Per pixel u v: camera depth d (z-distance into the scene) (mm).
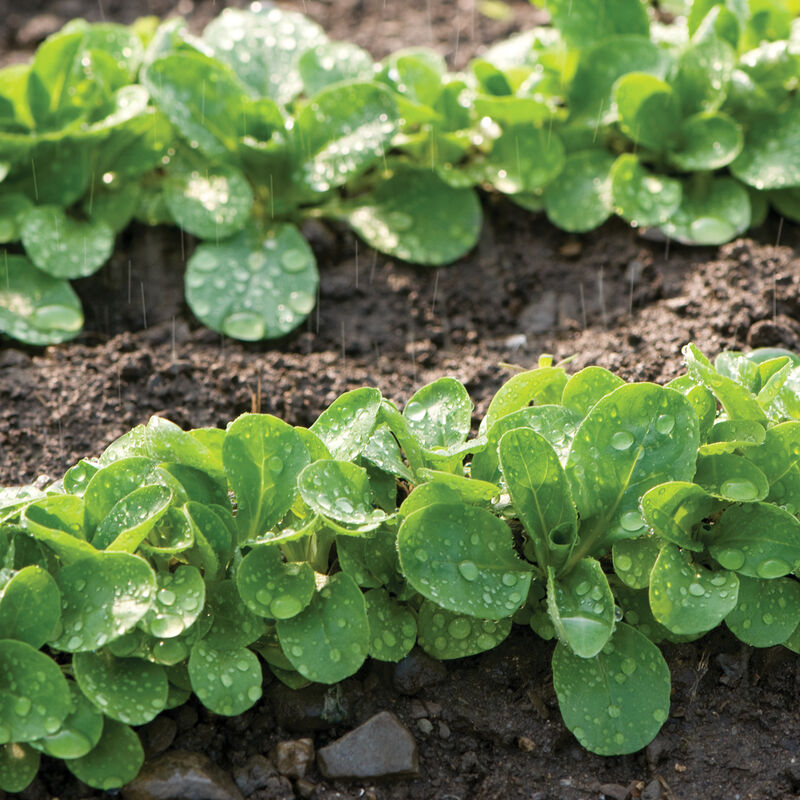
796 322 919
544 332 944
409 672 814
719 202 962
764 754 809
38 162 958
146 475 808
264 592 796
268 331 936
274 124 947
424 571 795
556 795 803
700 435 818
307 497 792
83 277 961
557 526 803
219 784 792
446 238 967
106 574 790
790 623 807
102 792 792
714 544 811
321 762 801
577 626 795
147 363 920
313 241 967
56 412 905
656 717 800
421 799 802
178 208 950
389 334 944
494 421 818
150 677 792
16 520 813
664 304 936
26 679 780
